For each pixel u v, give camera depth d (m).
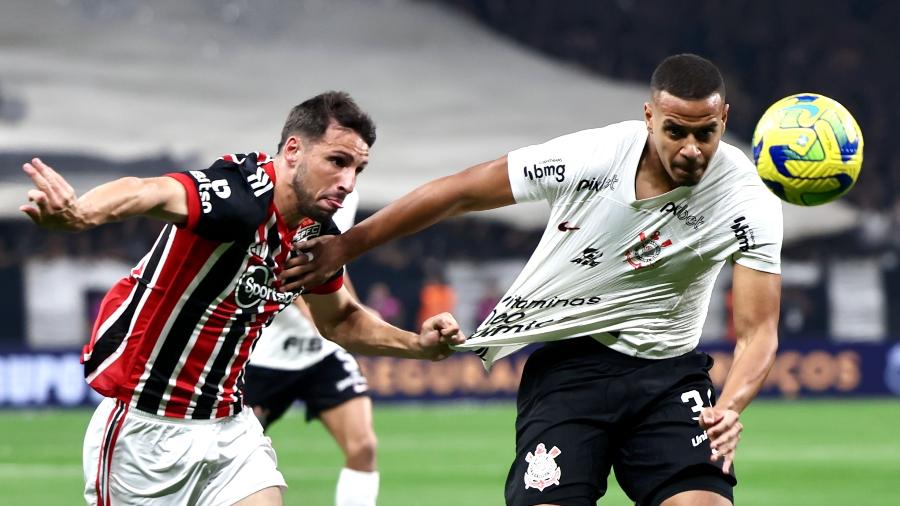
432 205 19.16
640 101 93.50
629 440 19.83
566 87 93.25
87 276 72.31
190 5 93.69
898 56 99.25
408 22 97.31
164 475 18.55
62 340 71.75
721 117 17.83
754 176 19.09
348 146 17.56
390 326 20.62
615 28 101.75
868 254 86.38
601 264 19.38
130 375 18.23
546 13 101.75
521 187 19.14
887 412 67.31
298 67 91.00
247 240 17.61
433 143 85.56
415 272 80.38
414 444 51.97
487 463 45.78
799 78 98.75
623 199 18.92
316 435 55.78
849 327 81.06
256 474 18.94
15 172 76.38
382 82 91.31
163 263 17.84
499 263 81.88
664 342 19.92
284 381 29.41
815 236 83.75
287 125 17.91
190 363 18.31
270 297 18.48
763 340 18.75
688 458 19.14
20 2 89.38
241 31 93.06
